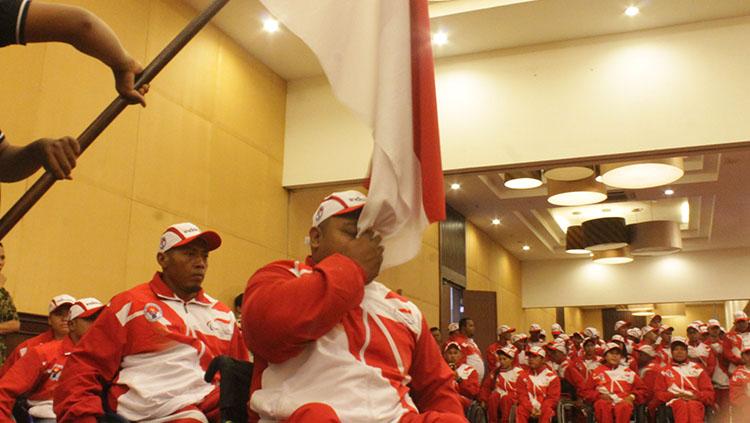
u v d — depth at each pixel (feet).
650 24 26.89
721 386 34.81
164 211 23.57
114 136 21.76
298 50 29.50
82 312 13.26
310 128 31.19
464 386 32.99
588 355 35.37
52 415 12.46
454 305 46.06
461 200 45.37
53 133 19.45
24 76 18.75
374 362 5.58
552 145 27.30
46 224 18.89
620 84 27.07
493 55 28.78
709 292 55.21
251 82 29.43
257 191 28.96
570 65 27.76
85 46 4.21
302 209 31.58
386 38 6.32
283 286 5.22
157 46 24.18
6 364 13.82
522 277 60.90
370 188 5.80
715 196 43.37
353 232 5.90
